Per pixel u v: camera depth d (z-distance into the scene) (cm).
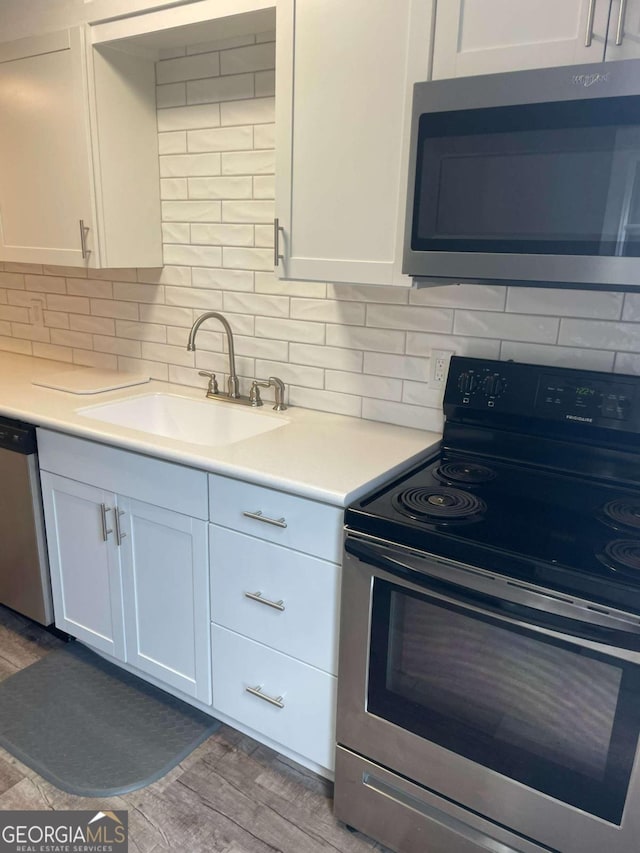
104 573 207
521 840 137
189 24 188
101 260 224
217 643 184
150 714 204
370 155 155
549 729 128
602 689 119
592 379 164
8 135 236
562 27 125
